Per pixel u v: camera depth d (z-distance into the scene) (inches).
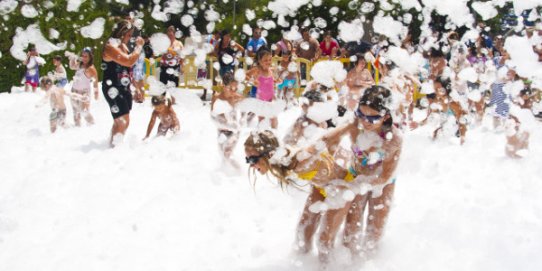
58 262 127.0
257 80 251.8
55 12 444.5
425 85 264.5
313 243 132.7
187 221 151.7
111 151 228.4
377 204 127.4
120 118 239.1
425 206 161.8
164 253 132.5
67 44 459.2
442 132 257.3
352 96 199.3
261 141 115.6
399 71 190.2
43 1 436.8
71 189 179.3
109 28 474.9
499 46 306.5
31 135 273.1
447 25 315.9
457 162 212.7
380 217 127.9
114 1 467.8
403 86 185.0
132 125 300.7
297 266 125.2
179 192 173.8
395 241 136.7
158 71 434.9
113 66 235.0
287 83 365.1
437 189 178.1
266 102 249.3
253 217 154.7
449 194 172.6
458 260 126.5
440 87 255.3
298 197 167.9
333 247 124.5
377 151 115.9
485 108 340.8
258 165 117.0
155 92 250.2
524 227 142.1
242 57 399.9
